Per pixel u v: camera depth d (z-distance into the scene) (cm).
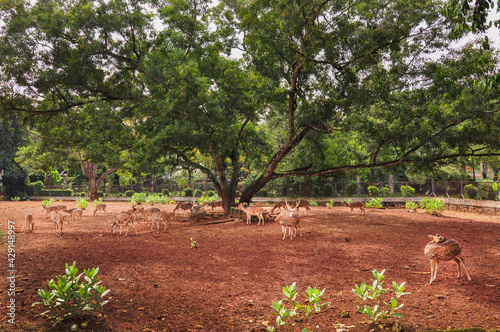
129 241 1034
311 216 1720
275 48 1427
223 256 827
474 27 586
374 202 2228
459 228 1246
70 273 430
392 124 1445
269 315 460
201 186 3956
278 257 810
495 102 1273
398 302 495
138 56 1725
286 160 2330
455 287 563
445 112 1308
